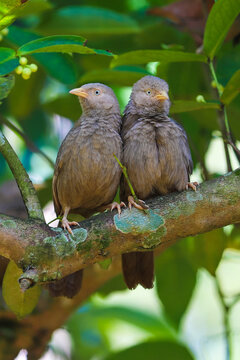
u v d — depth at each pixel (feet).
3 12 24.41
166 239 25.52
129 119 32.17
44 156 35.09
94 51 24.97
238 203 25.27
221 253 35.17
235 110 36.63
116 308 45.24
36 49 24.68
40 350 37.37
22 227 24.23
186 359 36.73
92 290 37.68
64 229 25.04
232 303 35.24
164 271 39.52
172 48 36.11
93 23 36.35
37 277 23.47
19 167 26.32
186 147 30.86
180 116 39.47
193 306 52.13
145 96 32.48
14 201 39.40
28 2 25.68
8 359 36.81
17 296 28.91
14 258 24.12
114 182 30.71
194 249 37.45
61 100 39.40
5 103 41.96
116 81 35.22
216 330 50.93
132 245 25.32
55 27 36.32
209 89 37.09
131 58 29.55
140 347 36.70
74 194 31.04
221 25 28.30
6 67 24.75
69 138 30.83
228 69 35.68
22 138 35.14
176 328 39.55
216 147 45.55
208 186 25.57
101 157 30.17
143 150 29.86
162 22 39.81
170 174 30.12
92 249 24.82
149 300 50.65
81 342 43.39
